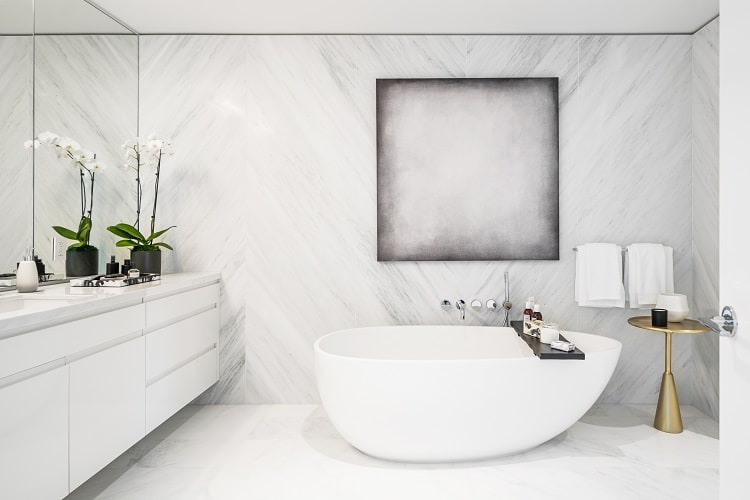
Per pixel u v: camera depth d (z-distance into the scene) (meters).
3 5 2.50
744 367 1.09
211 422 3.23
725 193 1.16
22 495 1.77
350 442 2.74
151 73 3.55
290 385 3.57
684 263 3.54
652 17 3.25
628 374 3.56
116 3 3.06
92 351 2.18
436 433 2.55
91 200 3.09
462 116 3.51
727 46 1.14
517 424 2.60
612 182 3.54
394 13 3.19
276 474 2.54
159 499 2.30
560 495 2.32
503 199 3.52
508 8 3.12
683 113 3.51
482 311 3.55
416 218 3.52
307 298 3.55
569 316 3.57
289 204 3.55
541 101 3.50
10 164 2.54
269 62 3.53
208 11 3.17
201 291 3.24
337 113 3.54
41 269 2.72
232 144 3.55
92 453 2.16
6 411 1.70
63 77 2.88
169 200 3.57
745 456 1.10
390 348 3.41
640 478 2.48
